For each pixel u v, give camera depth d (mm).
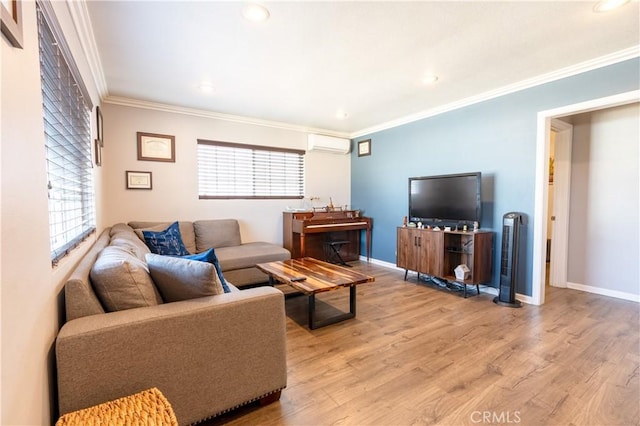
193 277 1432
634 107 3115
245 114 4145
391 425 1418
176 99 3494
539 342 2209
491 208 3365
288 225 4586
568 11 1864
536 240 2988
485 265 3270
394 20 1951
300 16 1897
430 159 4031
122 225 3188
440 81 3000
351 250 5199
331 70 2723
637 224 3111
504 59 2518
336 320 2594
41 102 1056
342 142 5188
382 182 4816
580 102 2656
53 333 1139
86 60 2203
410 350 2115
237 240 4062
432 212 3742
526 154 3043
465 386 1705
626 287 3188
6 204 737
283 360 1571
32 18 979
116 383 1161
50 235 1206
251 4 1774
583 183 3471
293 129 4805
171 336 1261
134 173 3543
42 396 992
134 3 1742
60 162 1499
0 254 697
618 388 1672
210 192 4113
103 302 1328
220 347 1377
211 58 2465
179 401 1289
